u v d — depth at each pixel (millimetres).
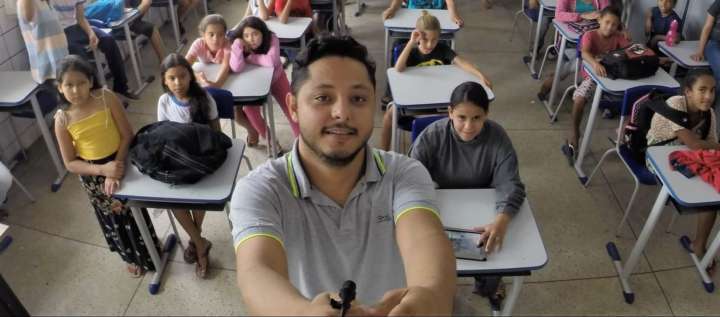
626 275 2357
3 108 2703
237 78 2898
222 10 5691
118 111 2115
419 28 2932
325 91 757
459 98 1889
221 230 2703
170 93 2352
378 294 963
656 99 2492
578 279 2418
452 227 1804
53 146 2963
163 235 2670
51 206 2873
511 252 1698
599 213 2818
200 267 2422
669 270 2449
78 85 1963
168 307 2293
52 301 2320
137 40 4758
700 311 2262
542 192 2982
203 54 3025
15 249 2590
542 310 2270
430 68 2984
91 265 2500
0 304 1675
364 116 775
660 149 2246
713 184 1979
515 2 5883
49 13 2811
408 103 2605
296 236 918
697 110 2369
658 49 3785
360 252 937
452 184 2088
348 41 780
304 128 783
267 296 715
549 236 2666
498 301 2203
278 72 3080
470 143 1976
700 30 3783
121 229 2242
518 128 3600
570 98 3934
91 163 2070
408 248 835
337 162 803
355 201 917
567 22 3727
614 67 2898
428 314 689
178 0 4941
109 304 2307
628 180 3055
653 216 2143
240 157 2154
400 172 939
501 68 4422
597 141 3426
